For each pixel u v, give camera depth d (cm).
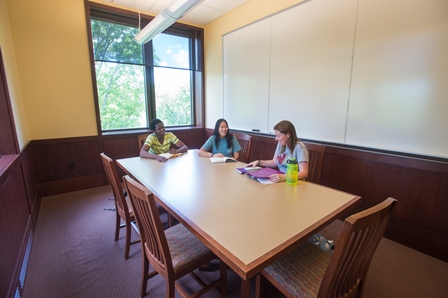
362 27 208
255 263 78
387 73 197
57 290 152
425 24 173
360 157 222
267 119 315
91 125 332
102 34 330
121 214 188
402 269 173
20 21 270
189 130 422
